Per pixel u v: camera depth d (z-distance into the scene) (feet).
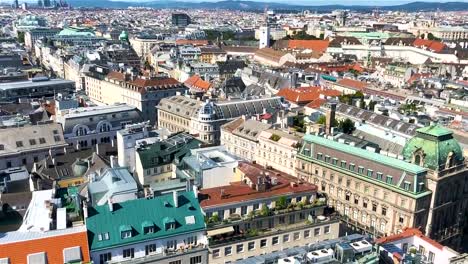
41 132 607.78
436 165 495.41
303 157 577.84
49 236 335.06
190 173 471.21
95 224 357.41
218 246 384.47
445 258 331.36
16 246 323.78
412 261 302.25
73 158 549.54
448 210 524.11
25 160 584.81
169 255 367.45
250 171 454.81
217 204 399.24
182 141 557.33
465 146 620.08
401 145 599.16
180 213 385.09
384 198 499.51
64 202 396.78
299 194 435.53
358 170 522.06
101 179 427.33
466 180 540.52
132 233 360.69
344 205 542.16
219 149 522.88
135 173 522.47
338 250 300.61
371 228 514.27
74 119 645.92
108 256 352.08
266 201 419.95
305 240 426.92
